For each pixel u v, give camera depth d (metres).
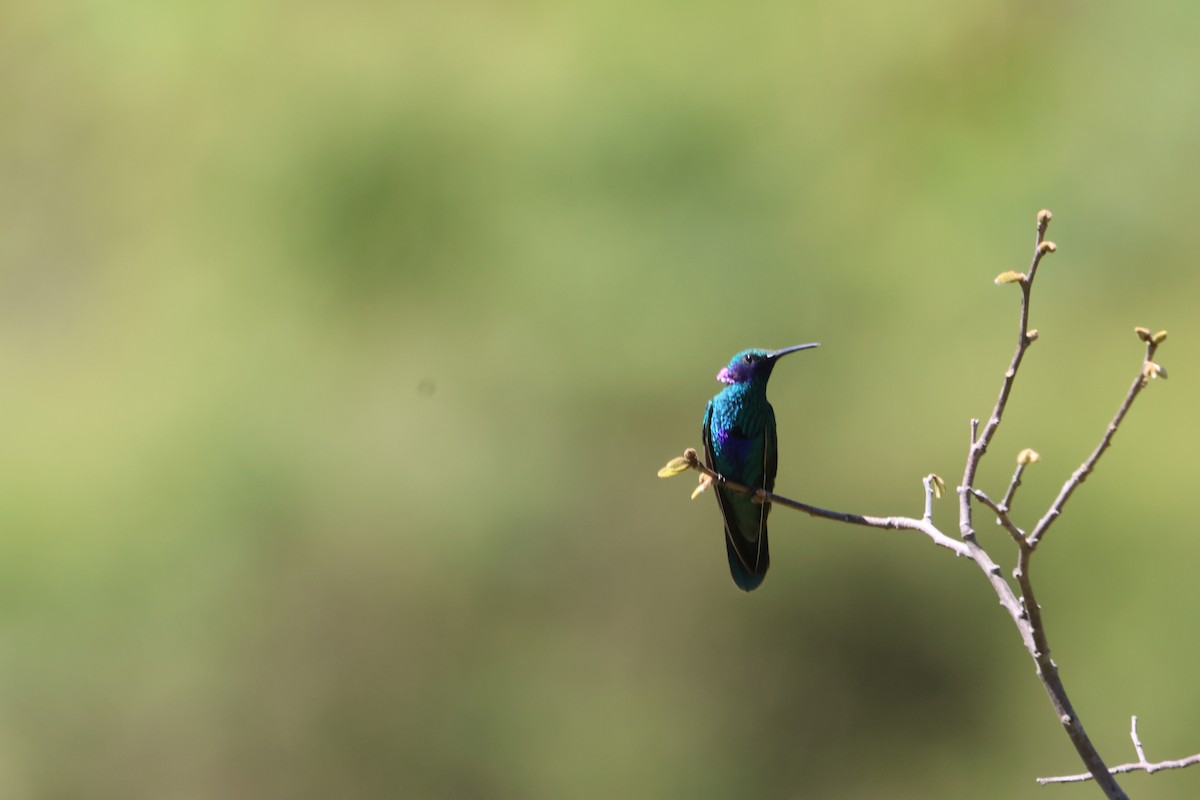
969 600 14.79
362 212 14.98
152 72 16.34
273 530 14.60
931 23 15.31
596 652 15.56
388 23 15.48
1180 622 13.83
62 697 14.78
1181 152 14.62
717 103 14.98
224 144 15.75
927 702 15.20
